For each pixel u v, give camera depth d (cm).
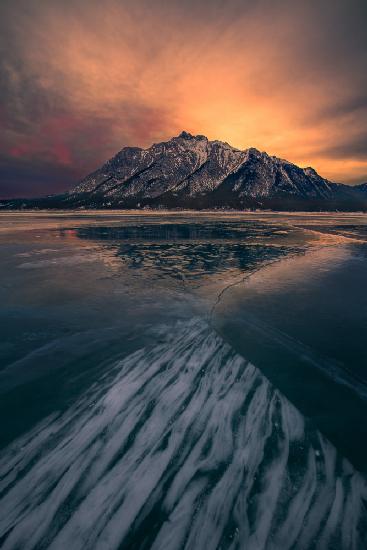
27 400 476
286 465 349
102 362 594
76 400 474
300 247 2380
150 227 4631
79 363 591
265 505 301
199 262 1717
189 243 2652
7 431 407
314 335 715
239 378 530
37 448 376
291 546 264
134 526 281
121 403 464
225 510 296
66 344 677
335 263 1675
